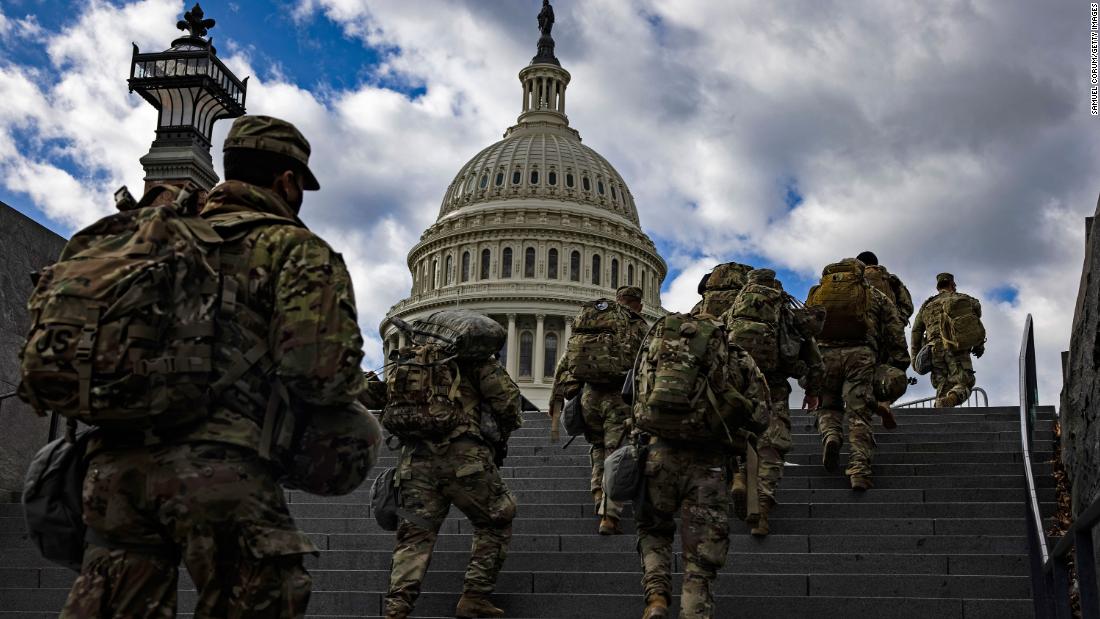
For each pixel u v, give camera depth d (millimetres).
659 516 6195
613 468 6172
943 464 10797
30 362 3277
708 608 5836
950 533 9016
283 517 3625
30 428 11578
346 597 7770
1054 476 10297
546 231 104500
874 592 7715
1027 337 9633
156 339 3373
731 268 10867
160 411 3371
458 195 112438
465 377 7070
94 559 3604
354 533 9945
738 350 6168
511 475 11742
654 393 5867
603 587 8039
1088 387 8391
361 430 3809
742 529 9227
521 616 7609
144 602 3559
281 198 4156
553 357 101438
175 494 3426
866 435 10047
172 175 12500
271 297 3670
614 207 111375
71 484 3787
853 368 10070
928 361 15617
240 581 3521
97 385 3277
